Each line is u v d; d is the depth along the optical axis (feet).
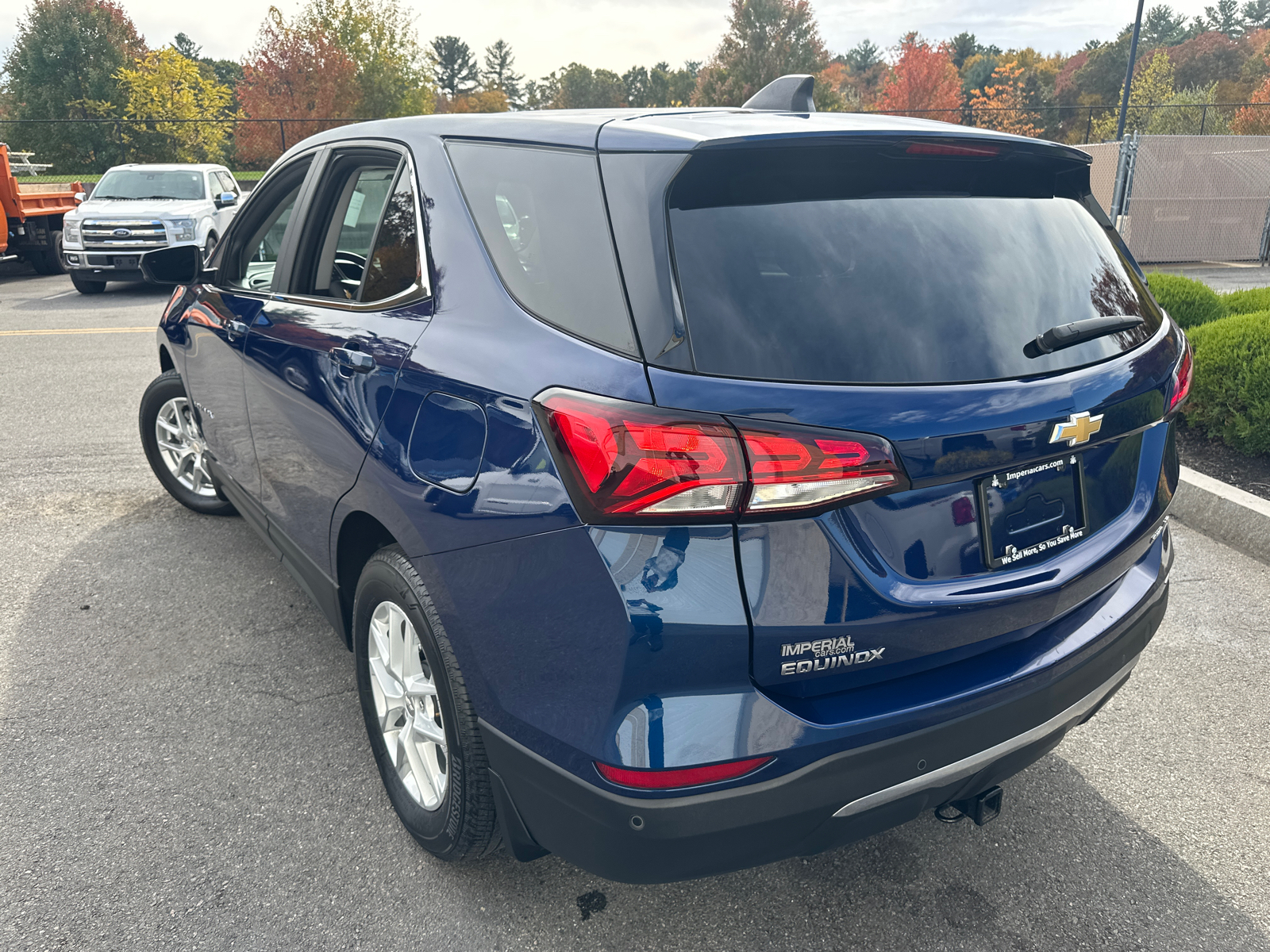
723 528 5.11
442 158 7.50
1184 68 282.15
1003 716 5.98
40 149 127.85
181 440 14.62
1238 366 17.30
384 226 7.88
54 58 166.61
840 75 244.63
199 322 11.48
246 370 9.80
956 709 5.76
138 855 7.66
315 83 141.18
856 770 5.51
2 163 47.50
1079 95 297.74
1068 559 6.36
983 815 6.72
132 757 8.95
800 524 5.20
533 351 5.77
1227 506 14.65
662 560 5.13
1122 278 7.19
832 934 7.03
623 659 5.21
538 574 5.59
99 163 127.85
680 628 5.13
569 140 6.37
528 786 5.99
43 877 7.41
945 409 5.41
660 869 5.50
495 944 6.86
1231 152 53.06
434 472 6.34
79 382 24.61
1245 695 10.41
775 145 5.67
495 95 346.13
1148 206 53.26
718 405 5.01
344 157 9.00
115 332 33.06
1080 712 6.59
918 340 5.54
